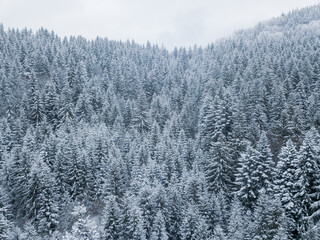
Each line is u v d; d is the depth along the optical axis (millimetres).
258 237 24078
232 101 53812
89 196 43312
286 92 62500
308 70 71750
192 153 50125
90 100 82125
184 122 70250
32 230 30797
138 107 74438
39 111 70000
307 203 27797
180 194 35469
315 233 20391
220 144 38688
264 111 58062
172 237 32719
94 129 57281
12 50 114500
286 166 31016
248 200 33750
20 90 84375
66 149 46281
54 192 40625
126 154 51625
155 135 59969
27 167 41094
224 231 30641
